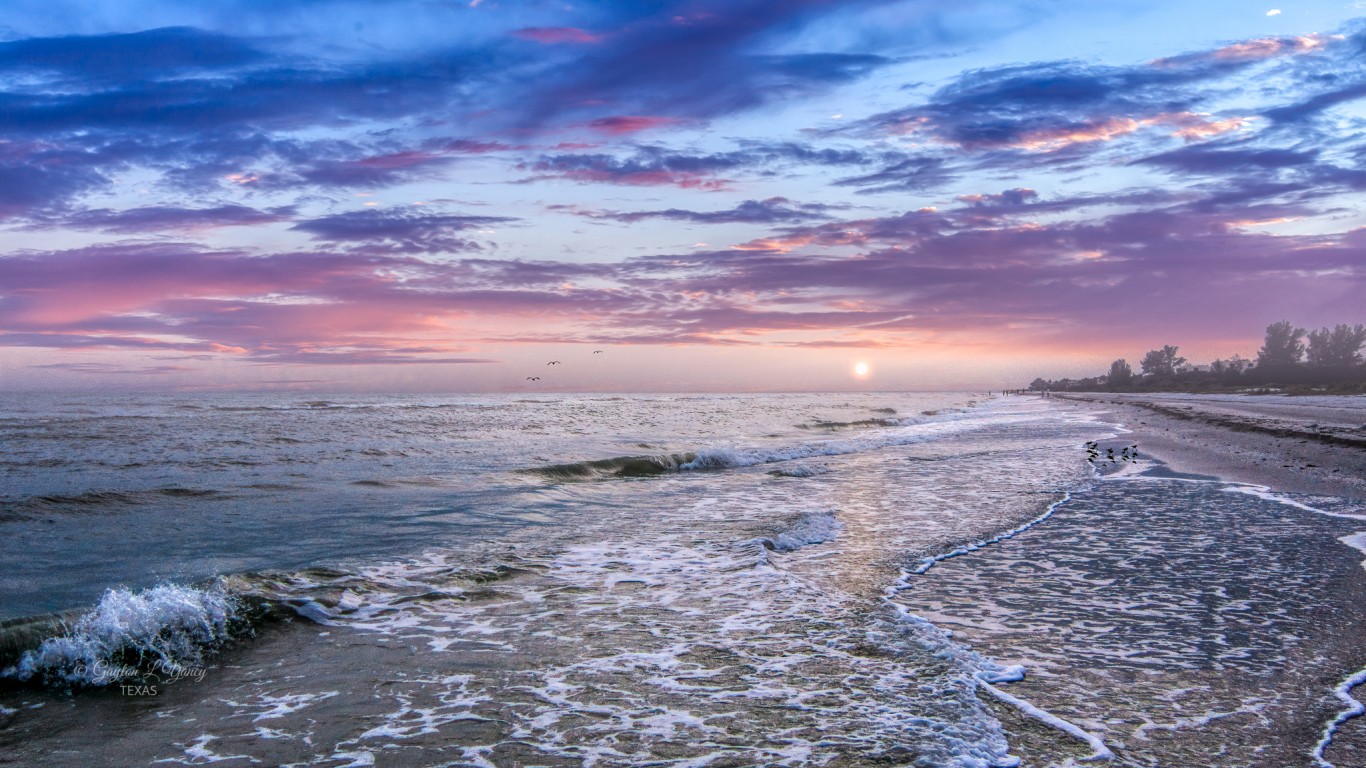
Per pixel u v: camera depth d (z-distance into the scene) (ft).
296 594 26.84
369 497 49.98
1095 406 230.48
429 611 25.84
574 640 22.81
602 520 44.19
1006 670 20.06
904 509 48.11
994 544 37.19
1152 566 32.32
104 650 20.63
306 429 105.91
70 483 53.57
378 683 19.47
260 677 19.89
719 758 15.07
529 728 16.67
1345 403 190.19
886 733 16.17
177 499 47.75
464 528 40.68
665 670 20.25
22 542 35.42
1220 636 23.04
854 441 105.09
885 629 23.71
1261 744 15.85
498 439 96.43
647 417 156.35
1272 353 445.78
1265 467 66.64
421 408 176.96
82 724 17.06
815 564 33.14
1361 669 20.30
